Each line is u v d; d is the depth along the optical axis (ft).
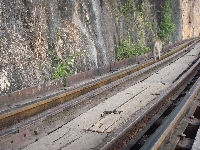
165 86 28.71
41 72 29.14
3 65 24.70
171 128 14.64
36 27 30.17
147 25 67.67
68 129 17.38
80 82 31.12
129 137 15.98
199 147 12.59
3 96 20.89
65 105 20.81
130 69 38.63
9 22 26.89
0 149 14.83
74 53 34.94
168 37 83.51
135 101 22.99
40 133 17.42
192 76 34.65
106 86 27.53
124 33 52.75
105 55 42.91
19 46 27.32
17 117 18.40
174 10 94.17
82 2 39.34
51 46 31.86
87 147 14.39
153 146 12.03
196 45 79.56
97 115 19.69
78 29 37.32
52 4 33.47
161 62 45.78
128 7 56.70
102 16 44.47
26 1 29.50
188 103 19.34
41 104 20.53
